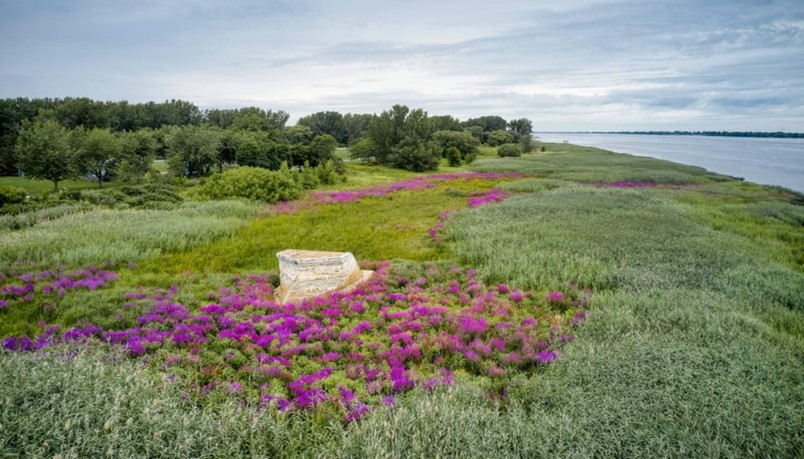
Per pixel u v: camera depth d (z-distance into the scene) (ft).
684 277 54.49
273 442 24.43
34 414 22.04
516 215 99.25
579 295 50.85
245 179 128.67
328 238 82.58
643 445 23.30
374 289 53.83
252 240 78.69
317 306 48.47
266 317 44.75
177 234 74.79
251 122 340.59
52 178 155.84
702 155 459.73
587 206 107.65
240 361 35.99
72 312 43.06
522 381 33.04
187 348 37.63
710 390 27.45
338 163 214.48
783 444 22.88
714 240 73.46
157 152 314.35
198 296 50.52
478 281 57.36
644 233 76.89
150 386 27.86
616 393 28.35
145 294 49.21
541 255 63.67
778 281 52.75
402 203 127.65
